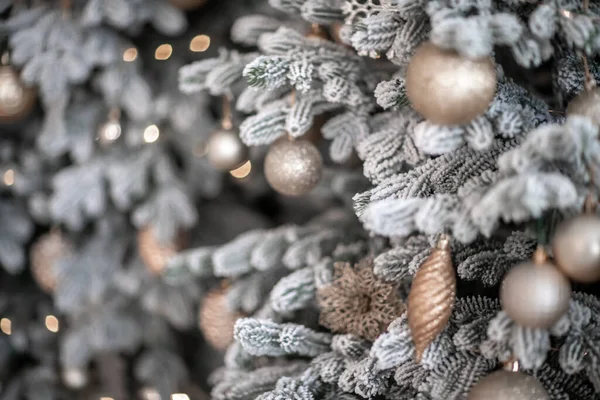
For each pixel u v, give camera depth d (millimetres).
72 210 1782
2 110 1657
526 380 1135
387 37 1210
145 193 1906
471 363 1217
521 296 1091
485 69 1107
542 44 1151
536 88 1389
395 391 1302
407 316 1191
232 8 1782
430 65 1104
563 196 1050
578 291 1283
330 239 1511
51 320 1973
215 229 2041
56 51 1641
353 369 1274
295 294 1396
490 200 1061
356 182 1534
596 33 1120
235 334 1293
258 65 1247
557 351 1210
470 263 1222
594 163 1073
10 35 1631
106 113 1837
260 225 2053
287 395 1276
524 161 1061
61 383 2053
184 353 2146
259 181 1970
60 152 1801
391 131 1318
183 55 1820
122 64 1717
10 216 1915
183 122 1734
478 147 1143
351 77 1331
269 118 1331
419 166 1258
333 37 1408
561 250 1086
